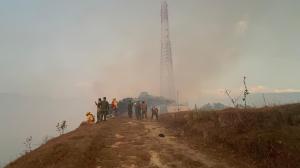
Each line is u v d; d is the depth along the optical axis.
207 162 14.87
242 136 16.39
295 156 13.15
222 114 20.28
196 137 19.80
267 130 15.72
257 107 19.42
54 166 14.22
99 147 17.14
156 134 21.88
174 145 18.25
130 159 15.27
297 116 16.08
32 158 16.61
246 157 14.94
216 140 17.81
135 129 24.08
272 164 13.54
